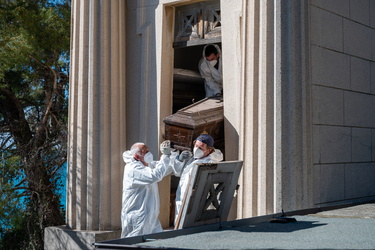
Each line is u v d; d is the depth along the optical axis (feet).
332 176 29.32
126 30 34.35
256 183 27.30
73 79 33.78
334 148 29.73
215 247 14.51
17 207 47.73
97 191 32.53
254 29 27.71
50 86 53.06
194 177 18.80
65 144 51.39
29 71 51.55
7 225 45.70
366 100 33.09
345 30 31.30
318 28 28.91
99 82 32.86
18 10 46.60
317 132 28.37
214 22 32.01
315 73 28.45
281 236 16.79
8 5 48.85
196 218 19.49
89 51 33.04
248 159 27.61
